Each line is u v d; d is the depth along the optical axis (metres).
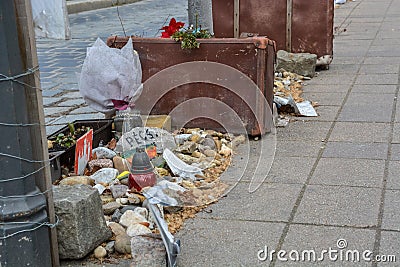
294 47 7.97
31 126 2.99
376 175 4.30
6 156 2.87
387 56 8.84
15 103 2.85
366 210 3.74
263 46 5.05
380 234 3.43
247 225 3.62
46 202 3.10
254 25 8.02
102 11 17.83
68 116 6.27
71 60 9.53
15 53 2.83
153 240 3.33
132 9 18.42
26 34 2.88
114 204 3.83
